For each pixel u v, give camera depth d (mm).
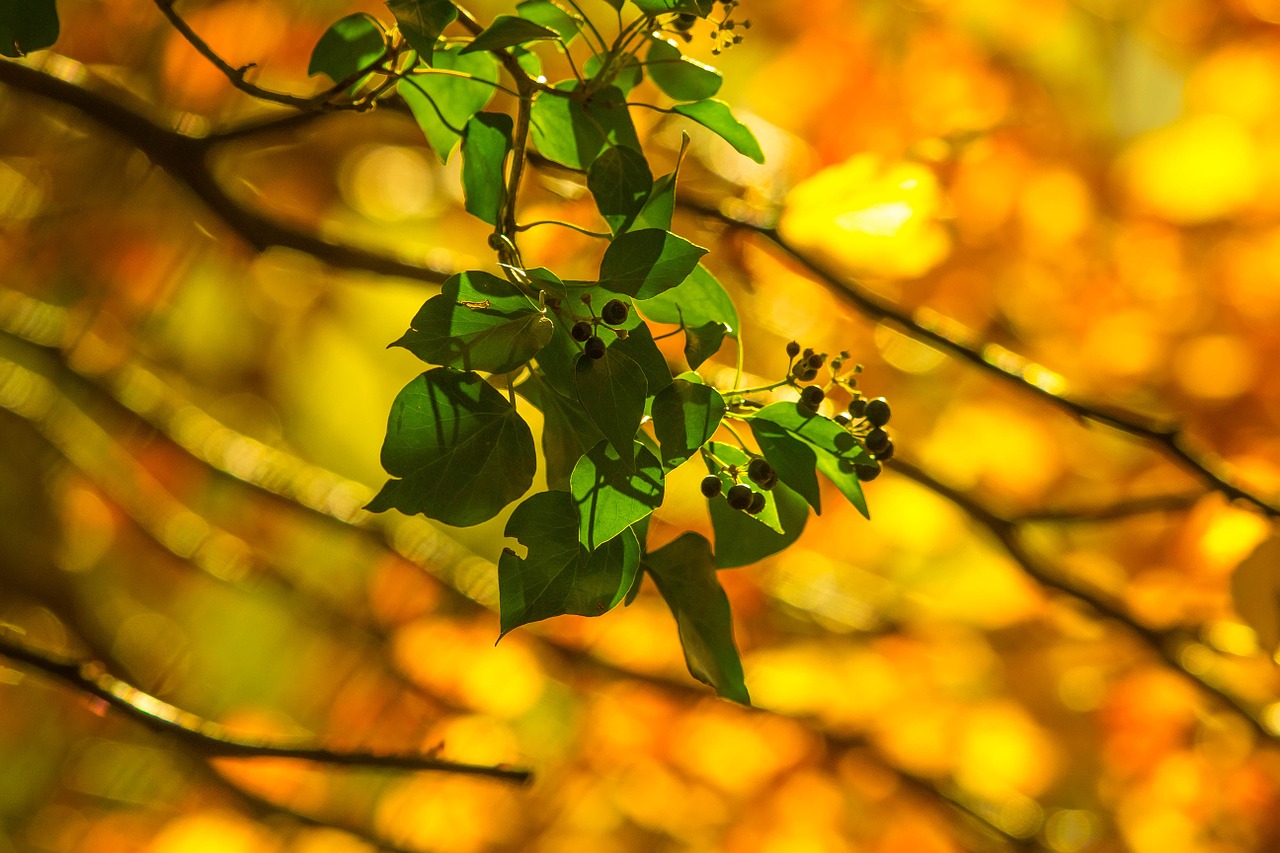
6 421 4941
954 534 4750
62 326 4148
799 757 4898
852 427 1878
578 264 3576
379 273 2287
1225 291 4402
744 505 1847
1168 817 4883
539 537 1815
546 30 1869
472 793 4762
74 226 4234
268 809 3648
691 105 1907
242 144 2258
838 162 4004
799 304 3586
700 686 4594
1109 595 3352
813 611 4762
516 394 1872
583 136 1920
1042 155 4082
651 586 4617
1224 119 4410
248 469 4164
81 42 3469
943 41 4223
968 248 3955
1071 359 4488
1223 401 4387
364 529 4254
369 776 4656
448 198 4414
